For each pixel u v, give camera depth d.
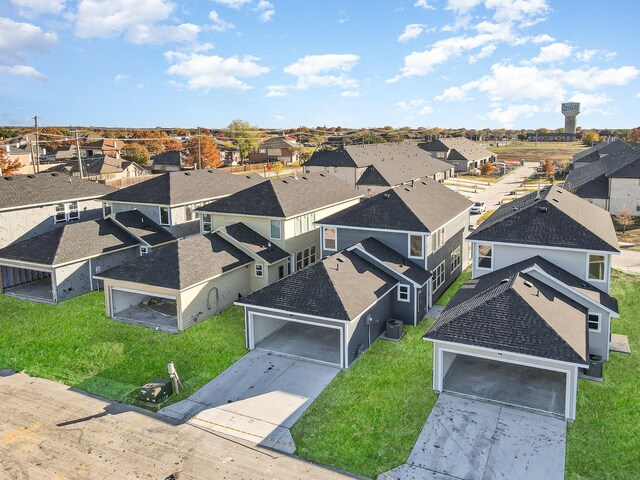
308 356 22.27
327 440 16.58
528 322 18.11
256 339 23.42
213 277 26.70
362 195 41.47
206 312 26.69
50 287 32.03
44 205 36.53
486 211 54.06
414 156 81.81
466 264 35.41
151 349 23.44
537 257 23.52
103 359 22.77
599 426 16.81
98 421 18.03
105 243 32.47
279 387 19.84
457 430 16.78
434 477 14.75
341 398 18.92
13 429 17.62
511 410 17.78
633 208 48.47
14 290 31.62
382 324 24.38
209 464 15.56
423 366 21.05
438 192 33.97
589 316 21.00
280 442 16.55
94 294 30.72
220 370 21.38
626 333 23.69
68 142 133.12
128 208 38.44
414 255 27.08
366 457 15.73
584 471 14.80
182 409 18.64
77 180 41.09
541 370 20.42
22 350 23.83
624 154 57.69
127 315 27.27
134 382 20.84
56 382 20.98
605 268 22.45
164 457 15.95
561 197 27.92
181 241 28.20
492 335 18.05
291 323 25.97
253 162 108.12
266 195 33.44
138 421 17.97
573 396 16.97
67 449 16.45
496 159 111.06
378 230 27.62
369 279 24.17
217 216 33.69
